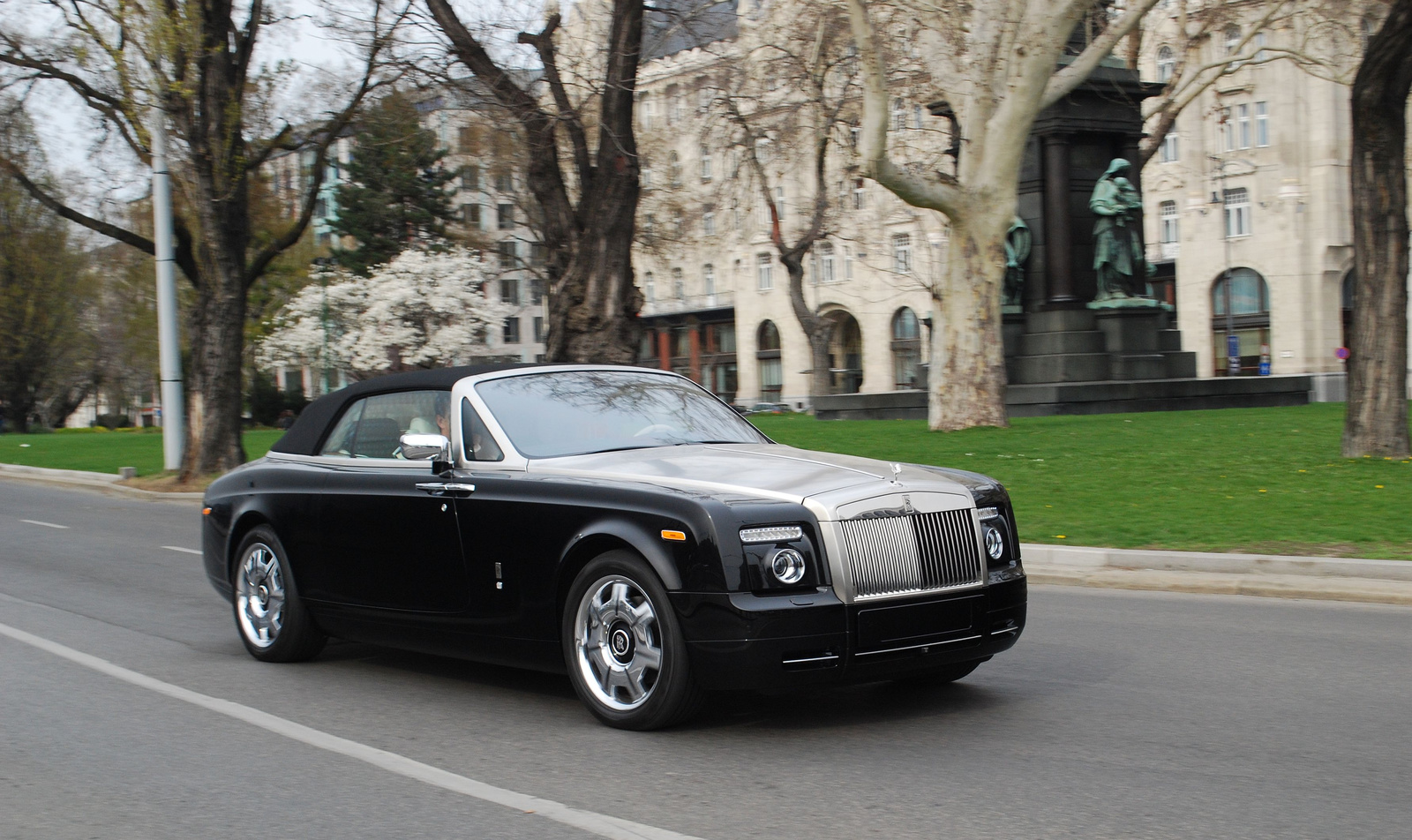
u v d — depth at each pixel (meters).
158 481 25.28
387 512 6.81
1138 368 30.81
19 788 5.23
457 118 28.41
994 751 5.38
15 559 13.95
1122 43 36.09
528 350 96.88
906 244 66.00
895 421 30.53
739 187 43.31
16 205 65.94
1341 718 5.85
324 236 67.25
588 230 20.77
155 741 5.96
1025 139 21.98
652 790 4.91
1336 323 53.91
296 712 6.48
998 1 21.61
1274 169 54.12
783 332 75.25
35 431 75.75
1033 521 12.99
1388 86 15.02
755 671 5.30
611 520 5.73
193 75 23.30
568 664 5.96
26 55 23.98
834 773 5.07
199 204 24.53
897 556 5.56
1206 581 9.92
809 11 29.53
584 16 25.61
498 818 4.62
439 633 6.64
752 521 5.39
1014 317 31.55
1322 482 13.93
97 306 74.06
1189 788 4.77
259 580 7.86
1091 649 7.70
